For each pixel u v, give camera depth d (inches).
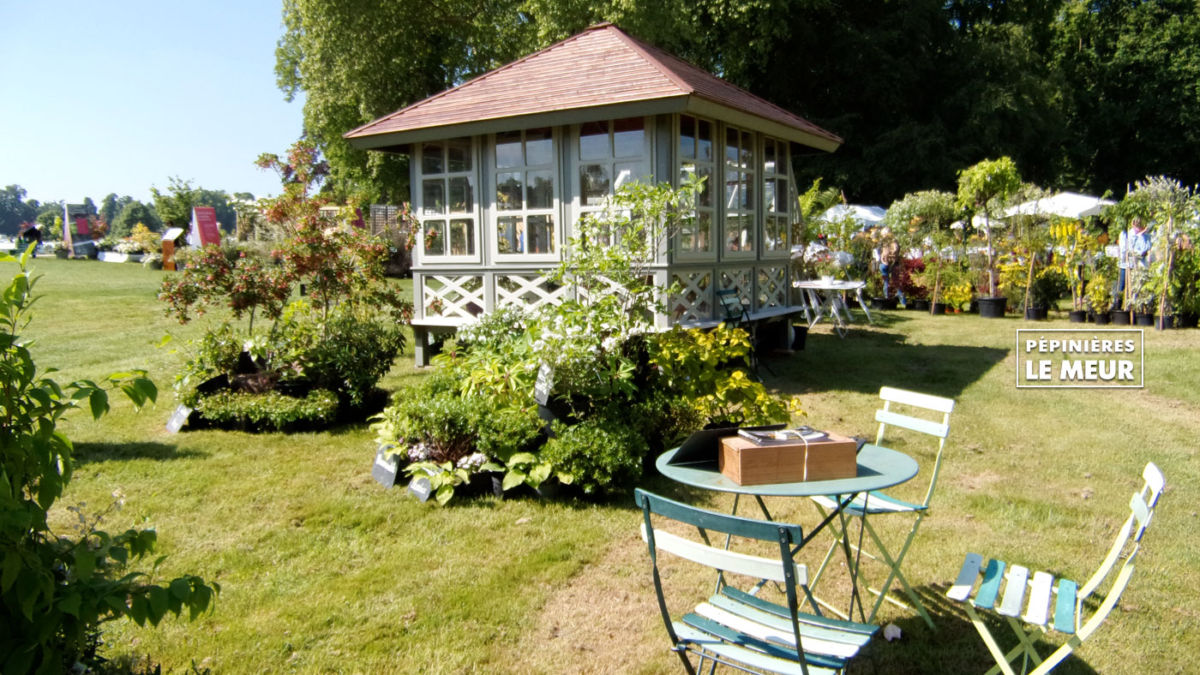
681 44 986.7
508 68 421.4
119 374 95.1
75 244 1491.1
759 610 110.7
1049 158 1246.3
